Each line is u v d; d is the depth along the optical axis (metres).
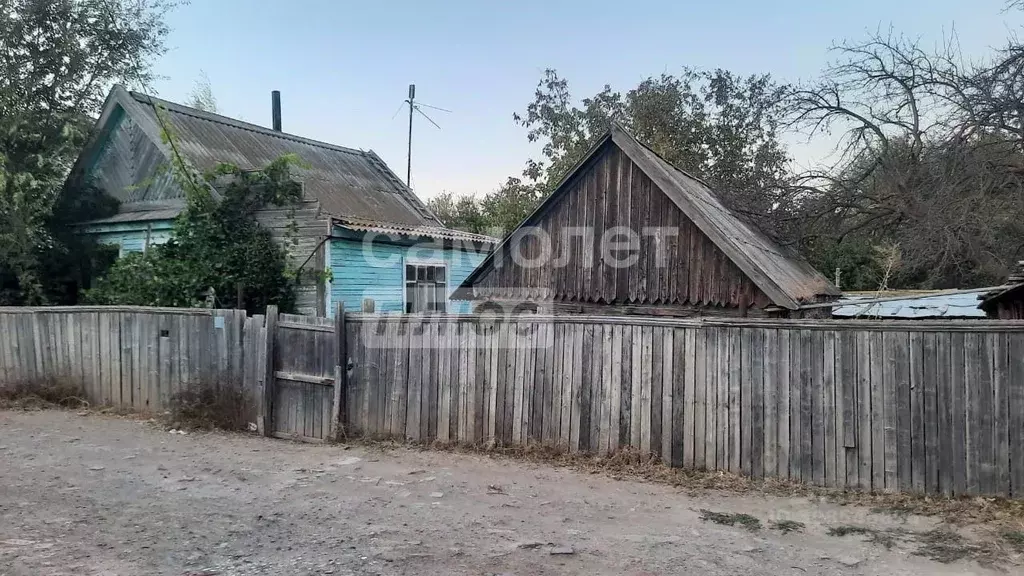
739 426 6.76
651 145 23.89
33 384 10.57
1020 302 8.04
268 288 12.17
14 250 12.93
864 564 4.71
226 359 9.18
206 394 9.19
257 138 16.77
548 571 4.50
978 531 5.31
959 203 12.00
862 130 16.50
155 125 14.12
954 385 6.01
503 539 5.12
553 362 7.61
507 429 7.80
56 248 13.85
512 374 7.80
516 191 24.28
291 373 8.77
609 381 7.35
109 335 10.16
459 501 6.12
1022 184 11.99
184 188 12.31
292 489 6.46
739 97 25.64
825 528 5.46
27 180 13.18
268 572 4.43
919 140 14.88
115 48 15.36
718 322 6.84
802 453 6.52
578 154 23.67
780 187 16.84
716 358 6.86
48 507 5.74
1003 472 5.86
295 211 12.36
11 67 13.91
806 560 4.79
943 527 5.43
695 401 6.95
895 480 6.19
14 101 13.79
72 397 10.30
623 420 7.27
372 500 6.13
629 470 7.04
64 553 4.70
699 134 24.94
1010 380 5.85
